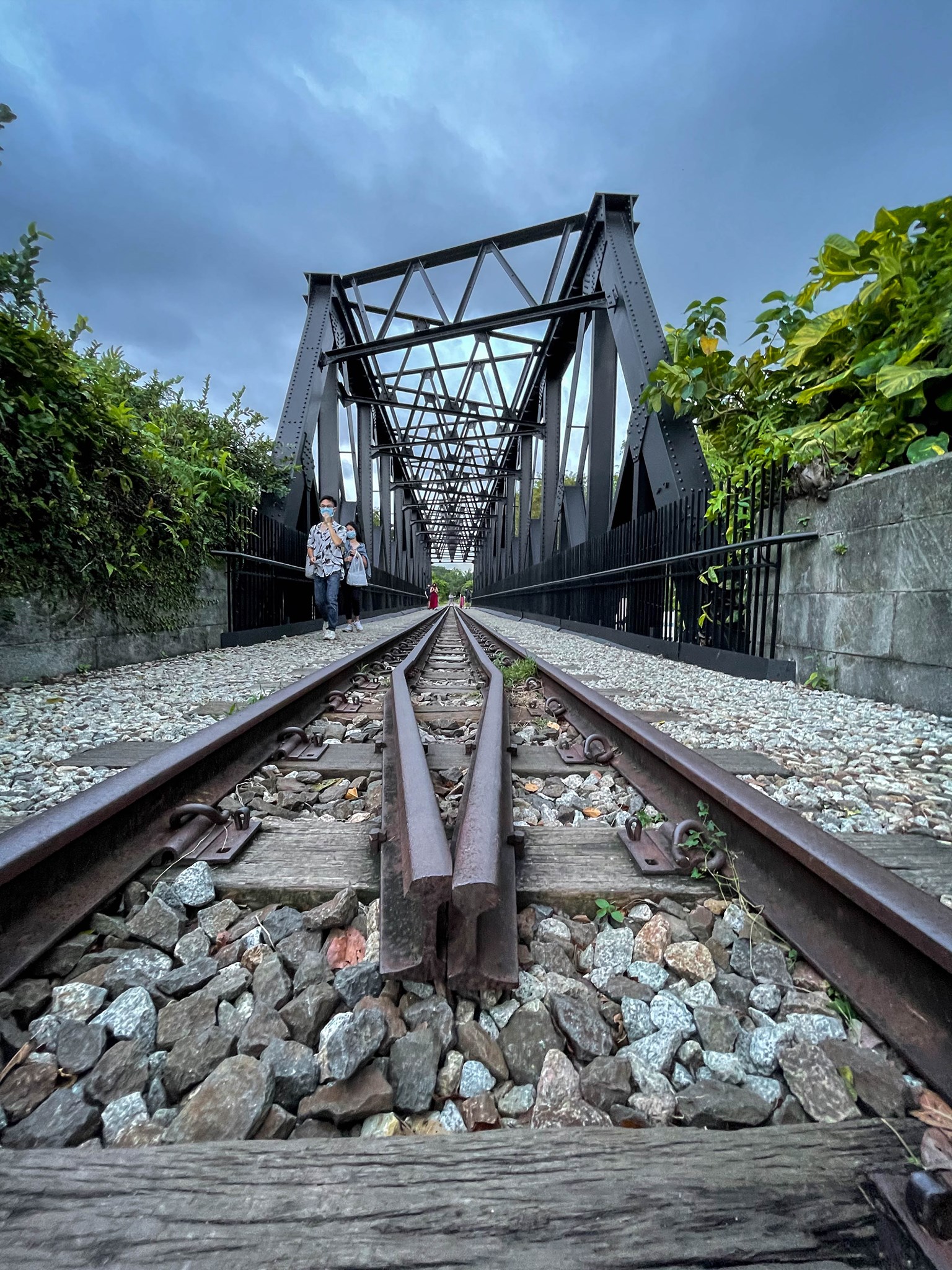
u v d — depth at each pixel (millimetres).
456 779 2787
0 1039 1226
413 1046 1172
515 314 13211
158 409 9609
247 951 1521
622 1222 841
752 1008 1350
